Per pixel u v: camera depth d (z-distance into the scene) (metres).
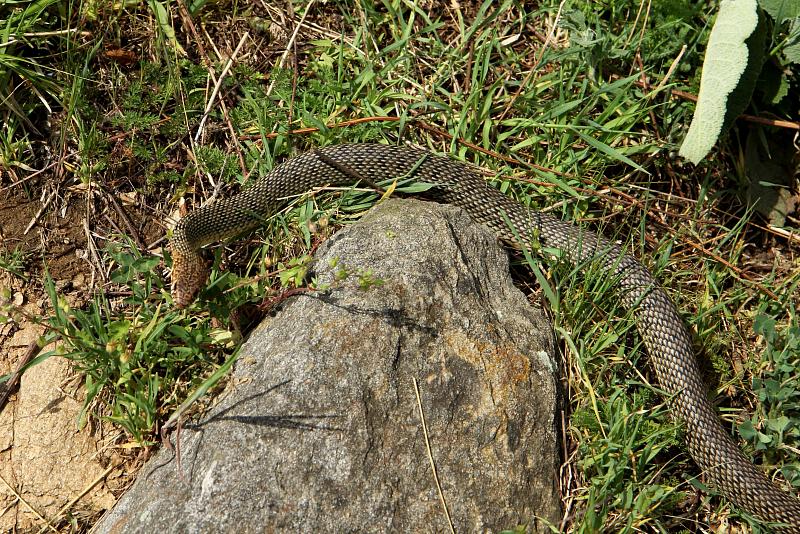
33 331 5.16
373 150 5.75
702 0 6.15
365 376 4.44
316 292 4.75
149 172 5.71
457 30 6.46
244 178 5.73
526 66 6.40
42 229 5.46
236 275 5.25
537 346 4.93
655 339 5.48
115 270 5.38
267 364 4.49
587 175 6.03
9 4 5.66
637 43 6.06
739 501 5.02
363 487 4.20
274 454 4.17
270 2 6.43
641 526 4.89
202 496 4.09
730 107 5.84
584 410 5.03
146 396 4.85
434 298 4.80
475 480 4.40
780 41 6.10
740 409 5.59
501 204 5.79
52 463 4.84
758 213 6.32
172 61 5.98
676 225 6.09
